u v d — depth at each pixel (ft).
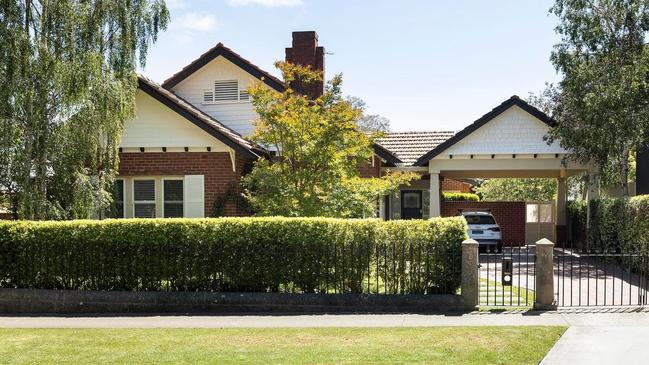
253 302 37.65
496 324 31.58
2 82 44.73
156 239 39.75
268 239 38.68
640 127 56.85
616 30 61.82
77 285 40.57
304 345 27.40
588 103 57.11
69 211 49.75
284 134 48.60
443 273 37.04
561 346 26.86
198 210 61.41
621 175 64.13
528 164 68.74
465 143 68.54
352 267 37.81
